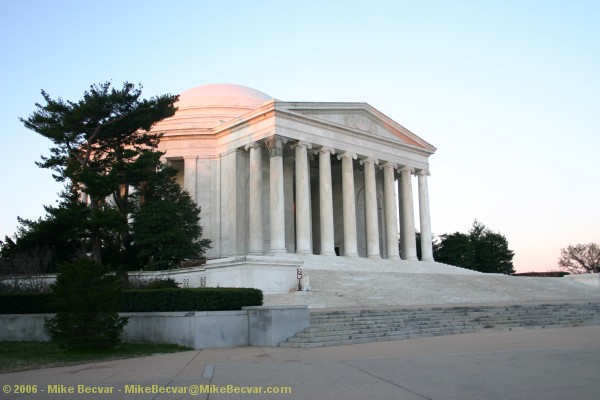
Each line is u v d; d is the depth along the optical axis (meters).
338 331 25.92
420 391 12.82
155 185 53.03
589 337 26.16
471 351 20.59
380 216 77.44
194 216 53.38
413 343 24.11
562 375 14.80
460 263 90.56
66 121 45.19
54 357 22.55
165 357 21.28
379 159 70.00
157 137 51.69
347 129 65.50
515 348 21.41
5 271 44.19
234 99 76.44
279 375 15.61
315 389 13.30
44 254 46.66
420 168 76.38
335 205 75.25
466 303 43.53
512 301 48.34
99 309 24.08
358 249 75.06
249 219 63.09
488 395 12.25
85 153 49.06
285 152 66.62
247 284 37.16
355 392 12.84
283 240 57.06
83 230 45.22
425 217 75.38
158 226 49.03
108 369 18.33
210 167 65.56
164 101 49.31
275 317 24.66
